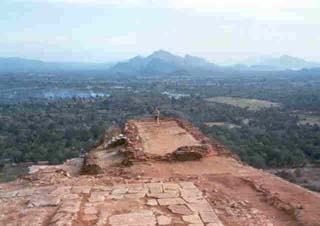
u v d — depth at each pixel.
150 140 18.72
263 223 8.55
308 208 9.21
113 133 22.84
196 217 8.54
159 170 13.79
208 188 10.91
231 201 9.92
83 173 15.64
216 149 16.80
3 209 9.43
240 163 15.19
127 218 8.48
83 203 9.49
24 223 8.37
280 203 9.65
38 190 10.90
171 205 9.30
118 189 10.67
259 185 11.37
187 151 15.30
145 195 10.09
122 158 15.87
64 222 8.12
